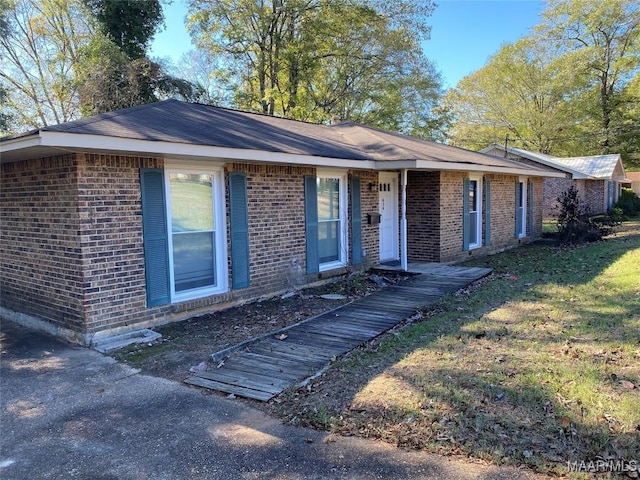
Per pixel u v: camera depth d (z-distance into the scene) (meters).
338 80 26.06
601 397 3.68
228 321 6.73
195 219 7.11
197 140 6.18
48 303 6.31
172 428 3.65
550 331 5.57
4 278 7.24
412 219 12.01
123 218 6.03
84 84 20.14
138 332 6.10
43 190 6.12
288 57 24.44
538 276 9.48
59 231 5.95
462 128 38.16
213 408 4.00
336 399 4.00
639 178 47.78
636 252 11.57
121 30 22.53
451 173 11.92
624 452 2.92
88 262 5.70
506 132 36.66
